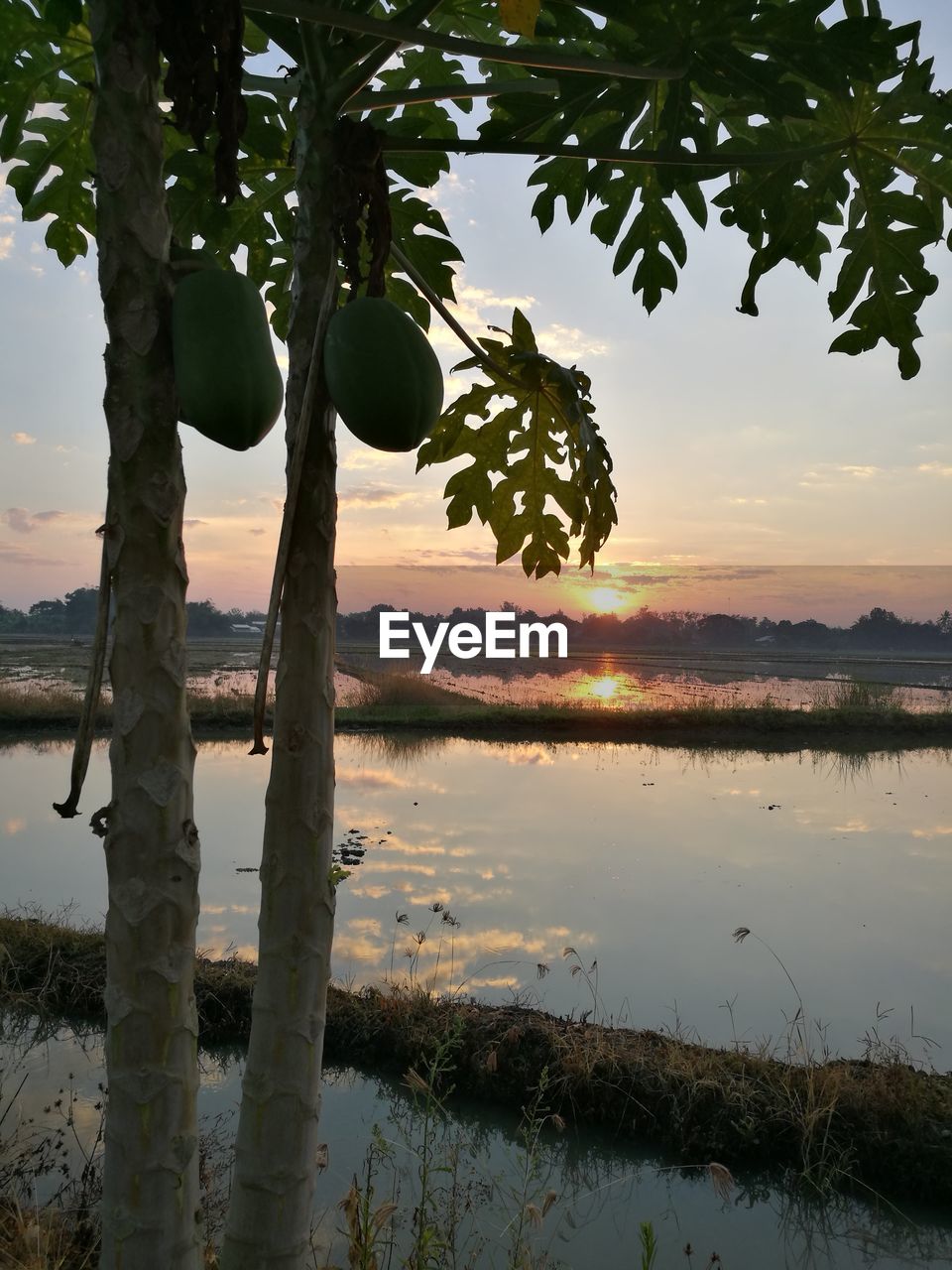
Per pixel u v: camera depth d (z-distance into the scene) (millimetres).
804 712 23516
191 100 1520
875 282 2766
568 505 3260
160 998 1458
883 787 15836
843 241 2754
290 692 1703
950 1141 5004
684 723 22938
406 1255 3865
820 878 10203
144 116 1476
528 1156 4090
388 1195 4461
